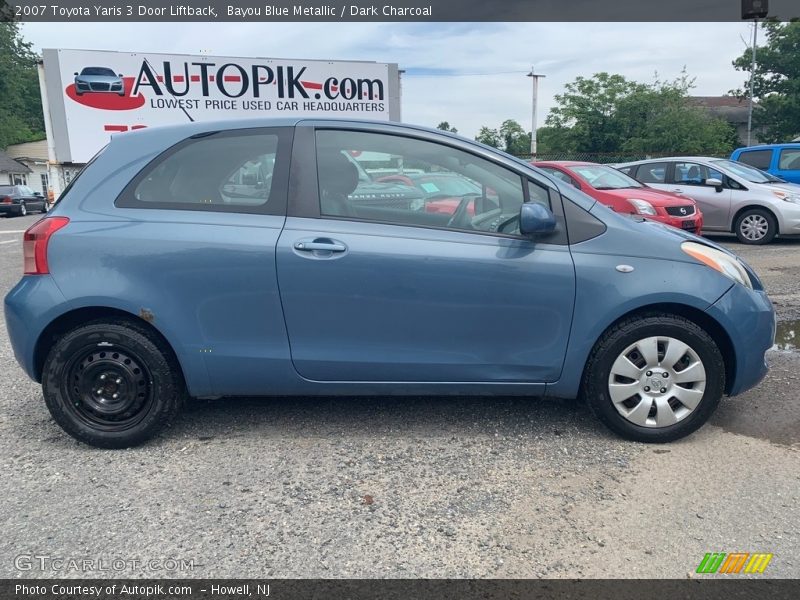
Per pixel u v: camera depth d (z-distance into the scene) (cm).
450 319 319
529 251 319
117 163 330
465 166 331
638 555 241
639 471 303
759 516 265
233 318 317
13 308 317
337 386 329
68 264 313
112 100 1705
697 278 319
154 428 328
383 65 1838
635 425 330
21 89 6462
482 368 326
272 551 245
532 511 271
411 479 298
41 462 317
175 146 331
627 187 907
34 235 318
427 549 246
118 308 312
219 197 324
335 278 313
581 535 254
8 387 425
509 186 330
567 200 329
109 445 328
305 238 313
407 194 327
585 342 323
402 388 331
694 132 3619
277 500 281
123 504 278
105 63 1686
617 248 322
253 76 1747
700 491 285
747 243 1082
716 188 1099
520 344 324
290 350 321
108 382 325
